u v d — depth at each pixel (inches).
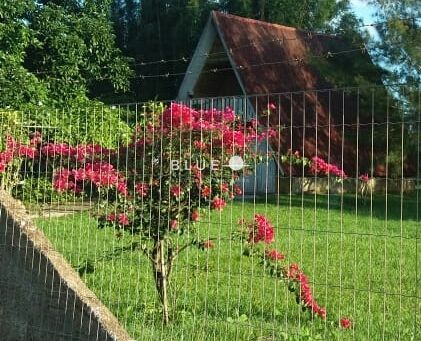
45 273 206.2
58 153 237.9
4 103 695.7
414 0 707.4
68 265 212.4
